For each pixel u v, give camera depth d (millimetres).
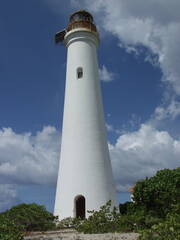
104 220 14508
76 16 26828
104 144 22984
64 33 28000
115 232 13531
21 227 15477
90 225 14273
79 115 23016
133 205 17125
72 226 18250
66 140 22906
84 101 23406
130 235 12375
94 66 25156
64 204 21156
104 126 23953
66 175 21797
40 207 18328
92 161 21750
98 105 23891
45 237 13219
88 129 22609
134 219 14117
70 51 25672
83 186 21031
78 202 21516
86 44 25422
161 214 15742
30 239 12820
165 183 16688
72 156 22031
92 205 20609
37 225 17234
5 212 17344
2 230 11320
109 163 22938
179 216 10523
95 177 21375
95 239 12023
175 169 17922
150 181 17203
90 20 26891
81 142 22203
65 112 24062
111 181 22266
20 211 17328
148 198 16594
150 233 9266
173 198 15859
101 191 21172
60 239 12500
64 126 23688
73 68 24797
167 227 9148
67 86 24797
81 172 21391
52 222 18469
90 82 24203
